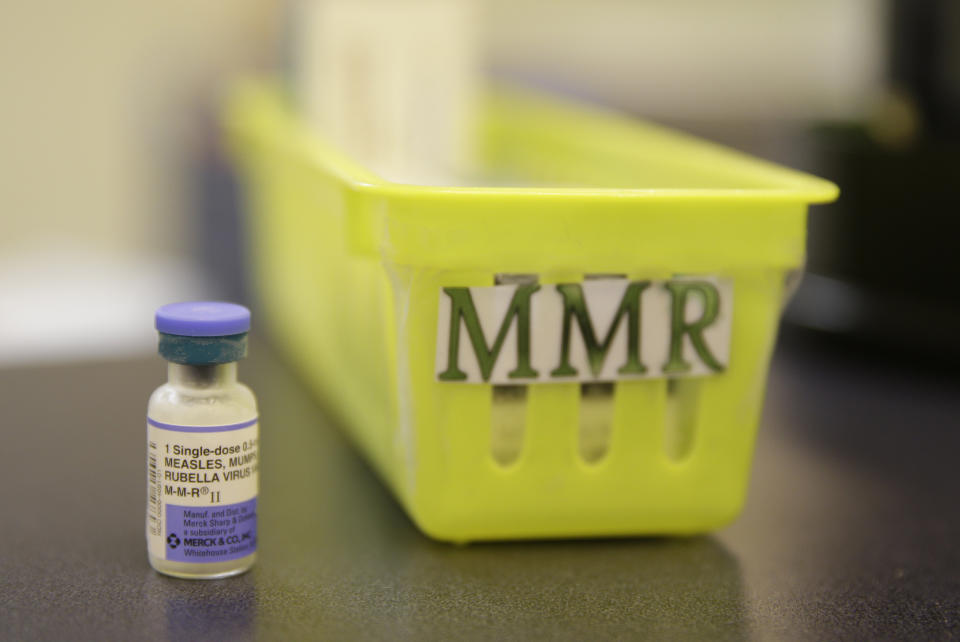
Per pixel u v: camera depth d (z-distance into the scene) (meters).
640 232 0.54
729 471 0.59
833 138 0.98
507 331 0.54
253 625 0.48
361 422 0.73
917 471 0.74
